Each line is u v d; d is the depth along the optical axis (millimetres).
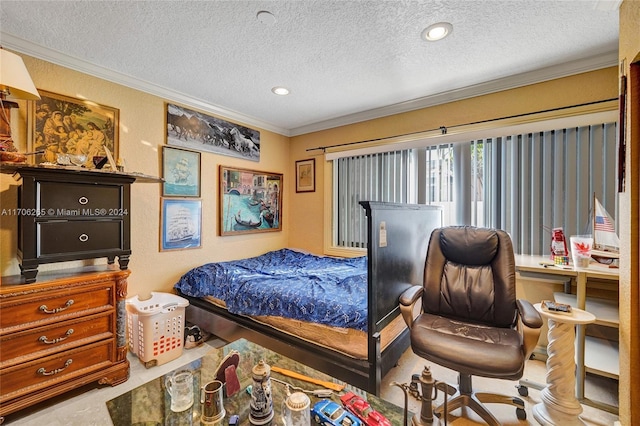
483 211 2588
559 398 1561
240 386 1231
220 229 3209
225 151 3266
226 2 1564
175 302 2430
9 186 1912
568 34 1834
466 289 1873
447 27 1775
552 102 2275
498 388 1902
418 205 2277
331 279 2336
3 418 1562
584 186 2146
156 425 1017
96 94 2291
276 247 3922
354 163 3465
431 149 2900
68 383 1736
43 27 1776
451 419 1592
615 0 1461
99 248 1904
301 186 3959
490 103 2553
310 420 991
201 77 2465
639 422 1288
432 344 1522
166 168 2729
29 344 1616
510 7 1597
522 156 2395
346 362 1643
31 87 1639
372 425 976
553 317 1560
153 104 2643
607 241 1847
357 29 1800
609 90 2062
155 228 2672
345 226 3541
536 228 2322
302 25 1762
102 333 1886
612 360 1754
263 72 2371
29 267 1647
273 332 2021
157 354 2191
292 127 3920
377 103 3031
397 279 1899
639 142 1285
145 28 1793
